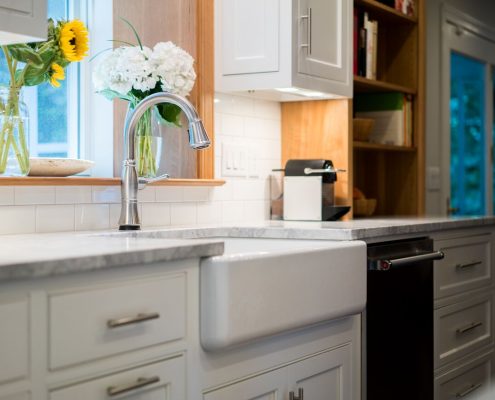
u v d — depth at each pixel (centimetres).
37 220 225
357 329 229
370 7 355
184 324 166
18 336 130
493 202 558
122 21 271
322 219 300
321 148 323
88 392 144
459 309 300
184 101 215
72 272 139
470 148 527
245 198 311
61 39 224
